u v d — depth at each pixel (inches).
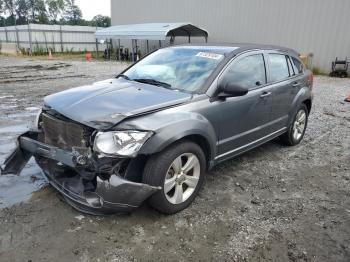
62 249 112.7
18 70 697.6
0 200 141.7
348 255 116.1
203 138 142.3
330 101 404.2
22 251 111.0
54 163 141.6
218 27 965.2
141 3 1222.9
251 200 150.9
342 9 708.0
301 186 167.5
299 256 114.7
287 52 216.8
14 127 253.4
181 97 140.6
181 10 1069.8
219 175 175.9
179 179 134.5
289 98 207.0
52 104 137.4
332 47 735.1
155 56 188.9
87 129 121.5
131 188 117.4
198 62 165.8
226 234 125.1
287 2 793.6
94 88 152.3
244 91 144.9
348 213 143.6
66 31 1620.3
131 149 115.7
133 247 115.6
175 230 125.9
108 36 1112.8
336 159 206.4
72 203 132.1
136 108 126.3
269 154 211.2
